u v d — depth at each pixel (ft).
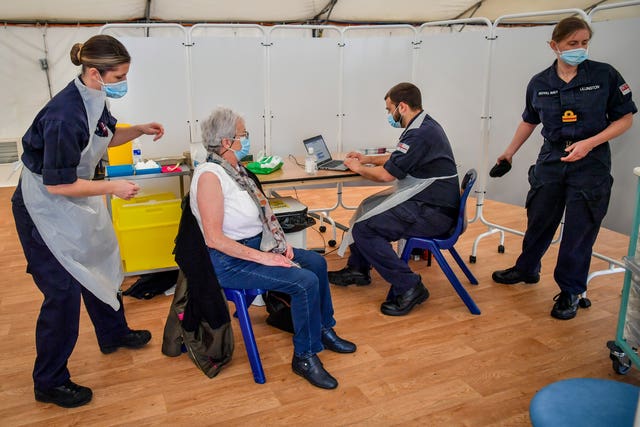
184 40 11.40
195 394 6.69
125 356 7.58
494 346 7.87
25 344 7.95
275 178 9.19
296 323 6.87
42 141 5.69
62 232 6.02
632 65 9.27
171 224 9.53
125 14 18.01
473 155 12.30
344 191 18.08
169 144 11.91
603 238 12.96
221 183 6.58
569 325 8.54
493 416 6.24
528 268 9.90
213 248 6.67
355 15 20.33
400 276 8.80
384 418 6.21
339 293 9.82
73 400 6.39
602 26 9.58
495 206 15.94
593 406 4.21
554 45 7.91
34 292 9.90
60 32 18.21
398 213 8.71
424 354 7.63
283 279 6.66
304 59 12.44
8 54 17.93
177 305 7.27
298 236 9.20
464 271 10.12
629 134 9.51
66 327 6.26
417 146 8.48
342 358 7.52
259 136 12.62
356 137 13.41
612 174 9.95
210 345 6.98
